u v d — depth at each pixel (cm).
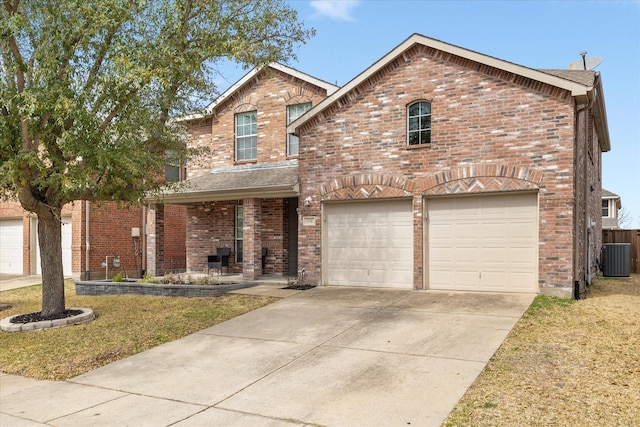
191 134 1906
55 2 970
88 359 820
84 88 952
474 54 1181
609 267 1652
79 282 1504
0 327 1020
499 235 1179
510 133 1151
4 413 599
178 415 575
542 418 512
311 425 534
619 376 622
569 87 1078
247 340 886
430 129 1255
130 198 1091
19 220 2189
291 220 1698
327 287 1361
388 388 627
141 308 1202
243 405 600
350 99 1359
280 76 1714
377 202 1343
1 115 932
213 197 1565
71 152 945
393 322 940
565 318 912
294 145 1688
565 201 1090
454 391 602
